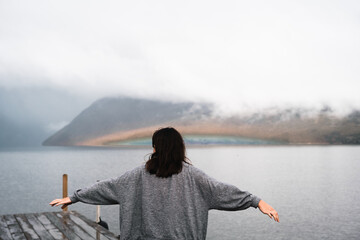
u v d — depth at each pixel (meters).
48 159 160.12
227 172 85.88
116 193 2.00
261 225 30.48
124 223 1.97
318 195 48.53
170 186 1.91
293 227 29.75
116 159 156.12
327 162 130.50
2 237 5.43
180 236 1.87
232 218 33.38
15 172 85.56
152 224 1.91
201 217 1.91
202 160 143.88
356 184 61.06
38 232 5.73
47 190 51.09
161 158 1.93
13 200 42.19
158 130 1.99
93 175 75.31
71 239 5.30
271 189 54.50
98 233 5.65
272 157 170.50
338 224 30.89
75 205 37.78
